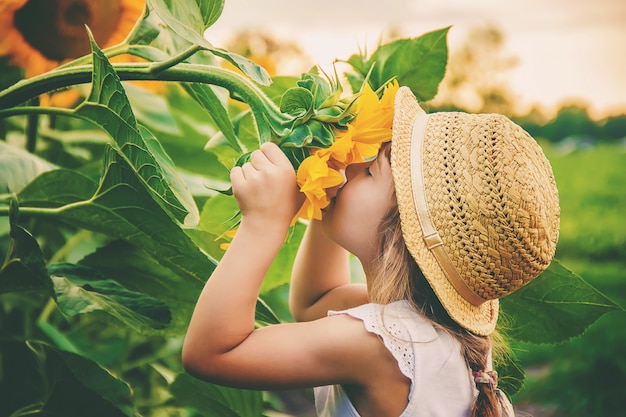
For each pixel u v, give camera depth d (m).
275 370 1.34
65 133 2.05
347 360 1.36
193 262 1.47
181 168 2.20
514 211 1.34
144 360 2.11
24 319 1.91
